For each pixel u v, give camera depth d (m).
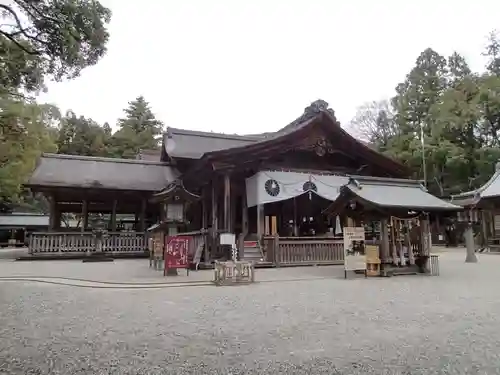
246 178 17.02
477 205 26.98
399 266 12.04
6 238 38.75
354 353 4.05
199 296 7.78
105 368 3.62
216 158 15.01
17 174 22.83
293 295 7.84
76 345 4.38
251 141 24.84
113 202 21.72
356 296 7.70
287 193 16.30
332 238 16.19
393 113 45.38
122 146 47.88
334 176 17.38
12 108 20.00
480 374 3.46
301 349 4.18
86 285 9.57
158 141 51.25
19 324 5.43
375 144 44.66
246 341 4.50
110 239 20.25
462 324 5.30
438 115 35.94
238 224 17.80
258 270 13.55
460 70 41.41
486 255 22.28
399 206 11.21
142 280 10.39
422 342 4.45
